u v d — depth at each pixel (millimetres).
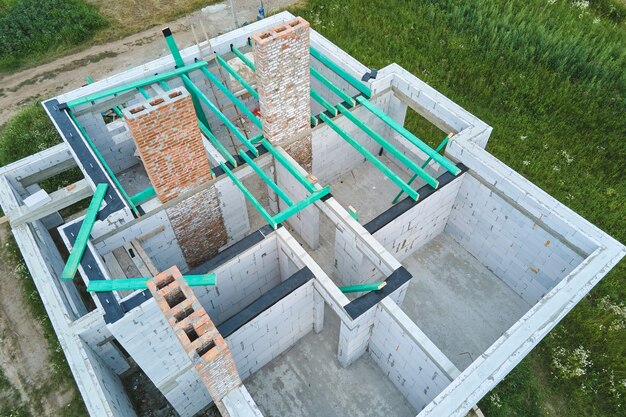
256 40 8648
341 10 20453
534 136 15242
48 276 9438
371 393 9992
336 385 10078
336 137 12328
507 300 11555
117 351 9672
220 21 20781
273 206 12859
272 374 10203
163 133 8539
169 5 21703
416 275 11969
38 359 10844
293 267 9719
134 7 21594
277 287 8414
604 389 10359
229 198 11219
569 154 14734
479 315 11266
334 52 13125
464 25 19156
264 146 11023
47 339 11148
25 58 19172
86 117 12375
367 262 10023
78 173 14438
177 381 8578
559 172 14250
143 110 7996
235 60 15203
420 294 11617
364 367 10336
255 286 10312
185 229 10891
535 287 10953
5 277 12266
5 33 19297
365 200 13328
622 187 13984
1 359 10859
